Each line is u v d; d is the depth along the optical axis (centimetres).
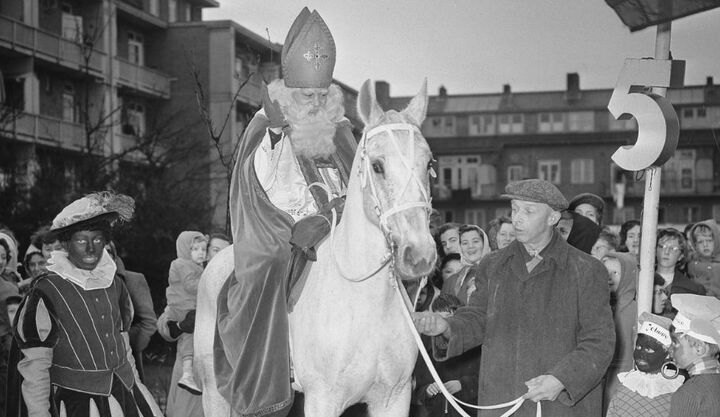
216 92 3095
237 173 492
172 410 715
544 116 5525
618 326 623
